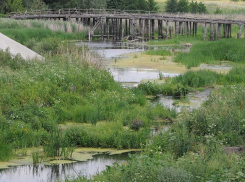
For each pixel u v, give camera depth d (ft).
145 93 64.90
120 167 31.27
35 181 32.04
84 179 31.22
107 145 40.93
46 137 41.39
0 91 52.16
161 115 50.93
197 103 59.11
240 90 57.98
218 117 43.52
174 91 65.67
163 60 104.32
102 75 65.26
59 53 82.69
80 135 41.75
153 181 27.96
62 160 36.91
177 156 36.14
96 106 52.26
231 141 39.60
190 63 94.94
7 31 133.49
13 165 35.55
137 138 41.11
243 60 101.91
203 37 167.84
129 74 83.97
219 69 90.99
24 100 50.65
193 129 41.45
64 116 49.24
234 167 30.78
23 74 59.77
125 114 49.62
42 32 144.66
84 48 85.51
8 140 40.24
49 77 59.11
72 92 56.49
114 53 120.57
